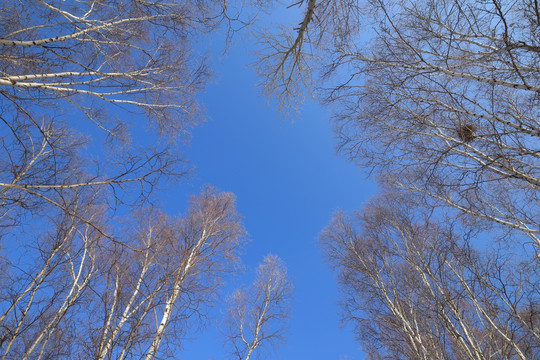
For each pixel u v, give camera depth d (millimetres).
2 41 3256
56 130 4418
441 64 3938
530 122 3863
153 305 4539
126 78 4723
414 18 3893
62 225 5129
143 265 5414
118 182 3396
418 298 5121
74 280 5566
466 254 4324
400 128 4531
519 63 3588
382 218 7949
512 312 4066
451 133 4035
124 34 4938
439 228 5016
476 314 5051
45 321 4805
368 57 4469
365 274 7992
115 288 4316
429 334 5035
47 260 5070
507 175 3338
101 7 4879
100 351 3574
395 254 7109
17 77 3359
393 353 6215
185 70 5496
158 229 6605
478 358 4395
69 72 3992
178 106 5496
